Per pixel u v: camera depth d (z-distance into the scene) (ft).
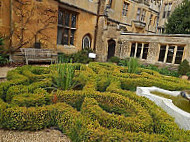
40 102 9.33
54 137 7.81
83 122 7.13
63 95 10.20
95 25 40.11
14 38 23.94
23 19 24.41
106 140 6.20
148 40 36.37
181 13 47.03
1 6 22.18
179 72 29.30
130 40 39.42
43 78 13.85
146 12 59.93
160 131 7.37
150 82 15.88
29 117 7.83
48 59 27.43
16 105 8.45
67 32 34.63
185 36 30.78
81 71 16.90
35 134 7.88
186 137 6.37
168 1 63.41
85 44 39.55
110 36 39.93
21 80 11.71
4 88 10.27
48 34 28.37
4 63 22.35
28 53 25.09
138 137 6.25
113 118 7.68
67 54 32.30
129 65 20.89
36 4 25.54
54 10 28.53
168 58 34.32
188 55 30.50
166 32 50.70
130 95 10.94
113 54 44.37
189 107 9.93
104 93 10.80
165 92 13.28
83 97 10.48
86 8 36.40
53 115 8.44
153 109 8.86
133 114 8.96
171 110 9.53
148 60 36.65
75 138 7.20
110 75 16.99
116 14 47.78
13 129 8.02
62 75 11.89
